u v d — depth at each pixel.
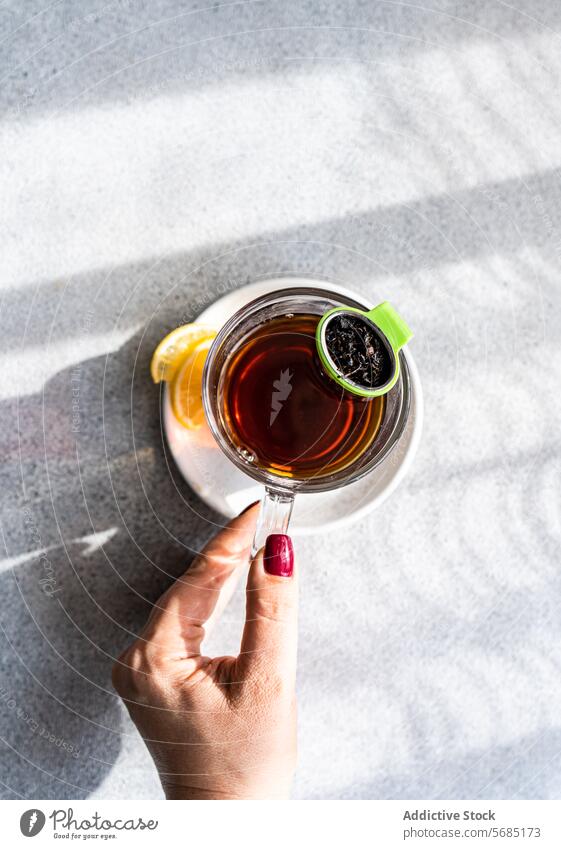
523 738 0.53
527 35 0.54
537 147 0.54
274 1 0.53
